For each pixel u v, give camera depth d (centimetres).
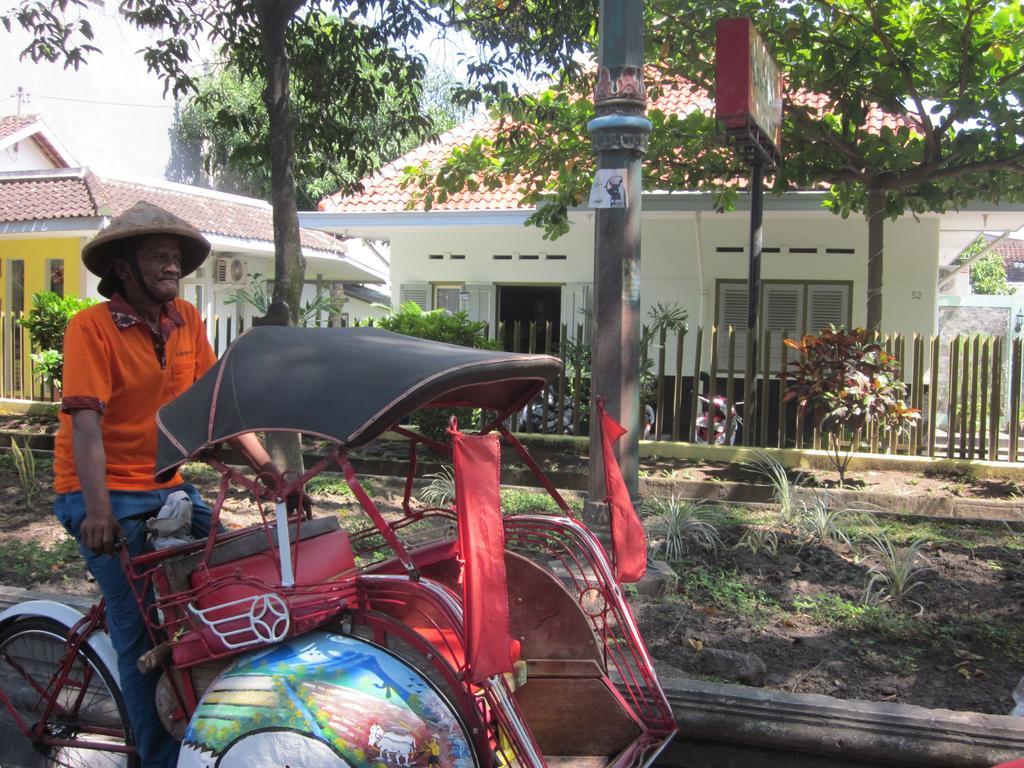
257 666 278
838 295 1364
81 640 356
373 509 276
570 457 959
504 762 277
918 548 600
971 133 944
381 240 1669
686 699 376
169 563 304
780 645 468
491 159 1104
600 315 557
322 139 867
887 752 354
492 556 253
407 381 267
